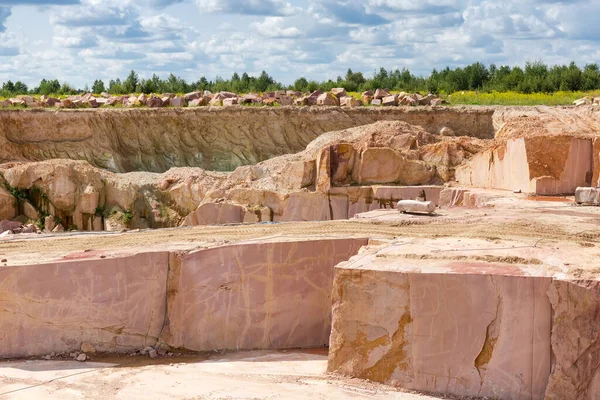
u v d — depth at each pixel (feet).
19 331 42.39
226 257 45.03
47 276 42.60
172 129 162.30
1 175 112.27
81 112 156.25
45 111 154.92
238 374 39.27
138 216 111.34
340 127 161.38
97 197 111.55
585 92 204.64
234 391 36.27
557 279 34.06
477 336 35.60
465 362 35.76
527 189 72.84
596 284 33.17
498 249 40.86
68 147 153.48
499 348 35.24
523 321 34.86
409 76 271.90
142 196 112.37
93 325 43.42
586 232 46.47
